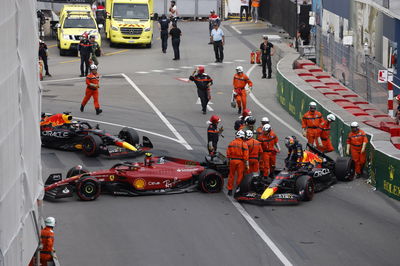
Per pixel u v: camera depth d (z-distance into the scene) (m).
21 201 34.38
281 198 57.12
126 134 71.06
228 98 99.12
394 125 71.94
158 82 109.00
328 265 46.09
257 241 49.84
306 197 57.72
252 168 61.09
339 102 83.50
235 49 138.75
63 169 65.06
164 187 59.22
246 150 58.19
